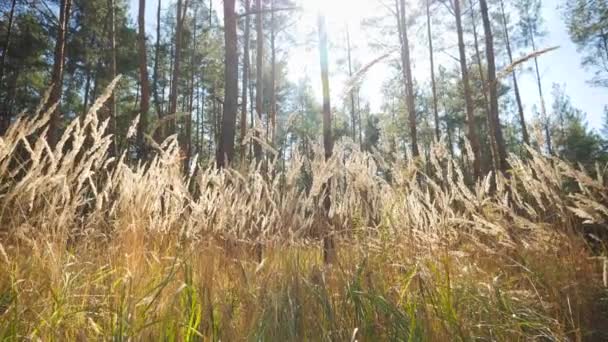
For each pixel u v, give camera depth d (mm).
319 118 29875
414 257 2541
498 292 2387
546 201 3244
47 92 2246
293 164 2715
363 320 2115
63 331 2018
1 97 20969
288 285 2250
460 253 2738
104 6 18469
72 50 19047
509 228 3074
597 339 2332
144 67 12352
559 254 2885
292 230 2646
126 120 17109
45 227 2432
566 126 27672
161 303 2141
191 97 24625
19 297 2008
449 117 30062
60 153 2330
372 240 2664
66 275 2260
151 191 2973
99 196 2777
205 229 2887
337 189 2881
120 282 2230
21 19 17219
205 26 24469
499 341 2172
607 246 2816
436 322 2139
